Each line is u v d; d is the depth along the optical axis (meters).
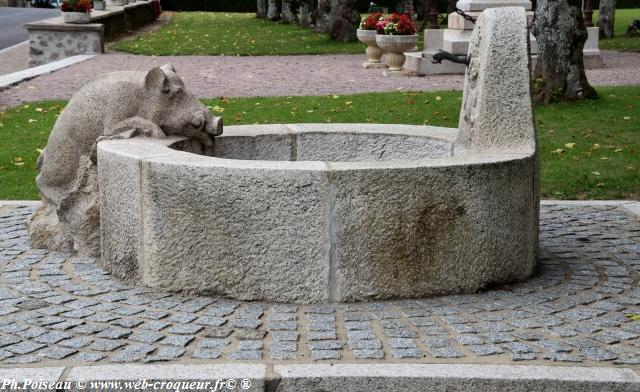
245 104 13.81
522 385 3.90
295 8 38.88
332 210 4.89
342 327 4.60
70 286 5.35
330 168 4.89
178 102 6.27
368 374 3.93
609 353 4.23
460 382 3.91
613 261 6.06
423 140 6.79
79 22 24.66
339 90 15.68
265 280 5.00
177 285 5.17
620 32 33.03
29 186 8.98
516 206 5.38
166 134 6.30
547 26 13.53
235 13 54.16
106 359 4.14
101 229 5.69
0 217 7.38
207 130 6.32
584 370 3.99
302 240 4.93
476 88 5.91
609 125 11.91
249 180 4.91
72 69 19.70
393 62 18.75
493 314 4.84
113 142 5.80
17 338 4.43
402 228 5.01
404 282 5.07
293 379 3.91
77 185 6.06
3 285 5.38
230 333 4.51
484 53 5.78
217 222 5.01
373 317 4.76
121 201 5.40
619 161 9.91
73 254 6.12
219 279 5.07
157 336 4.45
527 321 4.71
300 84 16.70
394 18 18.75
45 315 4.79
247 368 4.00
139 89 6.20
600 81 16.34
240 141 6.82
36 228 6.30
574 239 6.74
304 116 12.79
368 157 7.06
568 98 13.62
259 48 26.11
